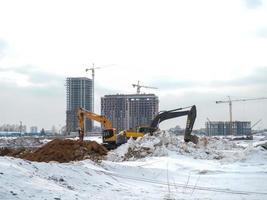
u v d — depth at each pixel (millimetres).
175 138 34062
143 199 13047
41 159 30922
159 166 24422
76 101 183875
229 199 14102
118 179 17156
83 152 31688
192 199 13781
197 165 25688
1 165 12586
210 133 161000
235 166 25844
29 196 10359
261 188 17000
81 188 13602
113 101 153125
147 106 150875
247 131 160375
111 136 41438
